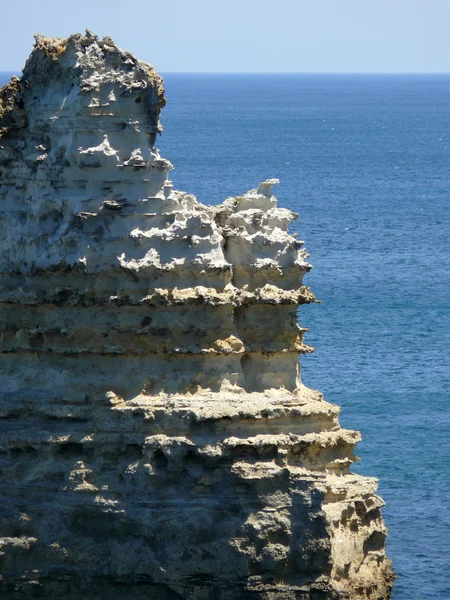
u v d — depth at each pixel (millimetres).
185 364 96312
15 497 96812
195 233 95875
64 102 96562
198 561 93750
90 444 95438
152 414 94812
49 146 97812
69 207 96438
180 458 94188
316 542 93938
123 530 94750
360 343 181875
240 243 97688
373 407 153000
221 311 95938
